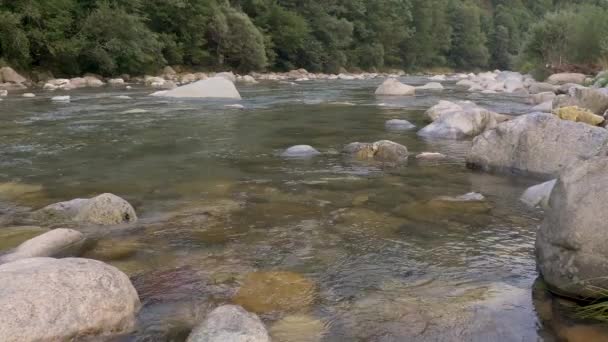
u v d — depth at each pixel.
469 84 24.97
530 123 5.82
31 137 7.95
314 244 3.59
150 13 29.92
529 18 91.69
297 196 4.80
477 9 75.62
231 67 34.56
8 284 2.32
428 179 5.50
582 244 2.68
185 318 2.58
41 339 2.18
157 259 3.31
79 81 21.11
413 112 11.76
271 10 39.50
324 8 46.53
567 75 21.45
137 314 2.60
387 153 6.52
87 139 7.82
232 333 2.22
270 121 10.04
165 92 15.09
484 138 6.09
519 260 3.31
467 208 4.43
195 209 4.38
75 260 2.65
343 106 13.13
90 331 2.34
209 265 3.22
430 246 3.56
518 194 4.90
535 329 2.45
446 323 2.51
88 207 4.05
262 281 3.00
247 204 4.53
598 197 2.74
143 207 4.43
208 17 32.19
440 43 66.38
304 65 42.19
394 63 58.53
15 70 20.59
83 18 23.92
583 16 26.39
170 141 7.71
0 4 20.52
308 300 2.77
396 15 55.25
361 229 3.90
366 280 3.02
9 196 4.76
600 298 2.63
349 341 2.36
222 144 7.50
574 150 5.46
